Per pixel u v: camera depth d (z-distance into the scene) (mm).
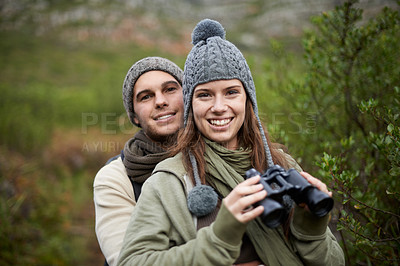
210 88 1537
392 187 2107
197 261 1264
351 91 2689
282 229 1521
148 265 1308
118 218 1881
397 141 1831
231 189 1525
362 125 2592
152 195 1509
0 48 15055
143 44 15266
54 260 3922
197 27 1688
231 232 1250
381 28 2535
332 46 2834
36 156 6387
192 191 1469
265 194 1229
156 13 19062
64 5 19641
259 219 1499
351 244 2264
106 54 14789
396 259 1952
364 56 2643
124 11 19234
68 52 15297
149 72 2225
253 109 1713
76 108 8469
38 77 12266
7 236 3879
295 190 1263
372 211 2154
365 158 2422
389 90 2545
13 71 12742
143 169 2020
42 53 14953
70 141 7035
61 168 6109
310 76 2779
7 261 3672
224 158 1584
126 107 2402
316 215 1321
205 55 1558
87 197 5625
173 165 1592
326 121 2770
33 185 5184
